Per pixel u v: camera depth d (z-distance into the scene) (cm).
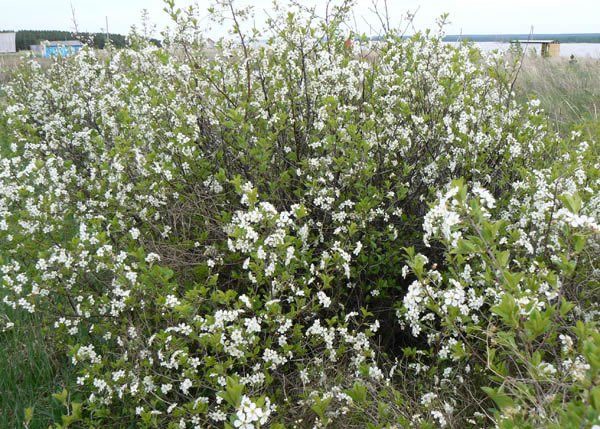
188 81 434
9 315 404
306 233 339
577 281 300
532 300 198
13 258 395
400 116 435
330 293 362
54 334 359
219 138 427
